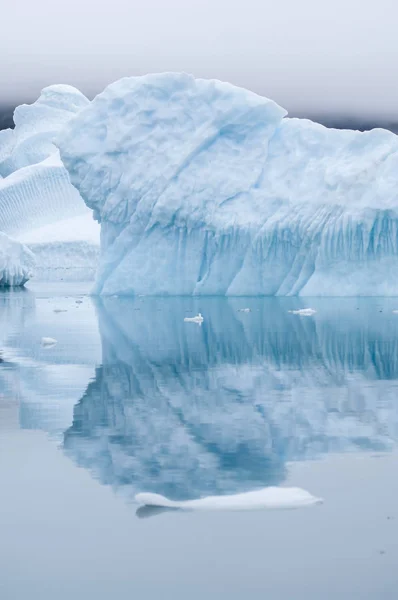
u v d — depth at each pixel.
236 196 65.88
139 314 49.69
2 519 11.89
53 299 69.06
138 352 30.83
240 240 64.75
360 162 62.53
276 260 64.62
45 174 169.50
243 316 47.34
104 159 67.50
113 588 9.71
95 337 36.50
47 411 19.34
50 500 12.70
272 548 10.77
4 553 10.70
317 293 62.25
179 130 66.81
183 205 65.25
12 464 14.69
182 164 65.62
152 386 22.84
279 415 18.73
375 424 17.66
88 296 69.50
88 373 25.41
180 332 38.56
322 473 13.95
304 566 10.22
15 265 99.25
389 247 61.62
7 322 44.97
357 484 13.29
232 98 66.69
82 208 171.00
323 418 18.36
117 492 13.05
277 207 64.62
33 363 27.69
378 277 61.75
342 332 37.91
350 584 9.75
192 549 10.77
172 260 66.12
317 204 62.72
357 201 61.06
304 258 63.75
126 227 67.62
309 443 16.05
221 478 13.74
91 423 18.02
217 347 32.47
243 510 12.12
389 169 61.19
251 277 64.75
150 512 12.14
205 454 15.30
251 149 67.00
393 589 9.62
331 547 10.77
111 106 68.00
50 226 164.62
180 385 23.05
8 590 9.70
